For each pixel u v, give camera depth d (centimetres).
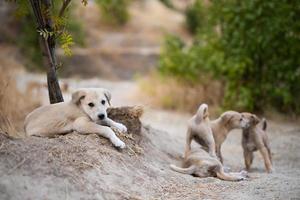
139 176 914
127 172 903
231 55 1833
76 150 876
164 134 1299
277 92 1731
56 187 788
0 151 816
